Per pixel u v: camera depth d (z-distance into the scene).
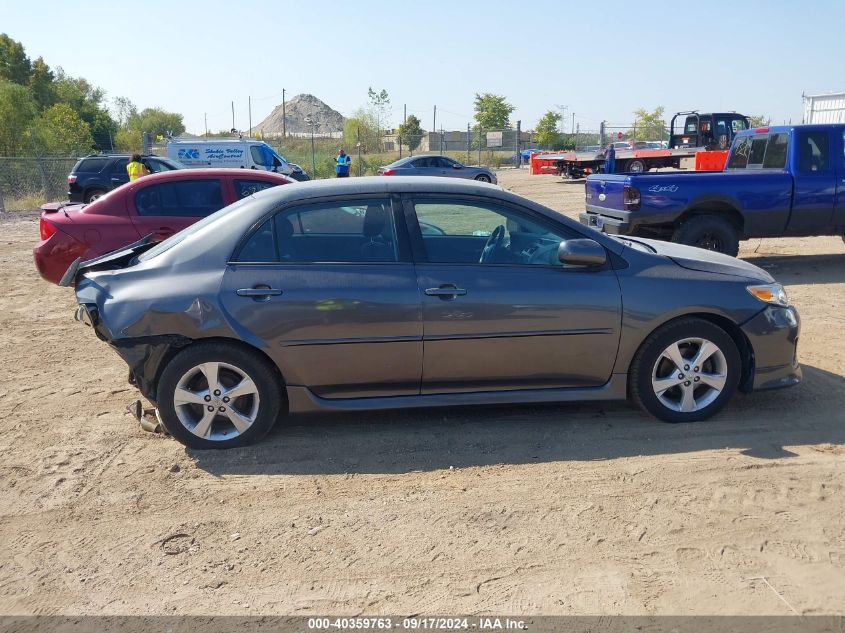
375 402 4.55
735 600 3.01
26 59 51.84
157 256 4.57
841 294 8.59
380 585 3.16
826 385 5.46
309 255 4.47
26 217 19.69
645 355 4.65
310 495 3.95
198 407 4.47
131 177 17.53
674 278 4.65
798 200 9.50
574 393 4.69
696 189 9.31
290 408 4.49
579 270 4.59
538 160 35.72
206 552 3.43
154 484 4.09
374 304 4.37
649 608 2.97
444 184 4.72
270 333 4.32
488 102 60.94
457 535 3.53
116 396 5.52
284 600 3.07
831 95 23.09
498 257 4.61
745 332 4.70
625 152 28.91
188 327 4.28
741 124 27.56
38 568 3.33
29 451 4.54
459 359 4.50
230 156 23.62
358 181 4.73
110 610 3.03
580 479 4.06
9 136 30.98
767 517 3.63
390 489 4.00
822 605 2.97
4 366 6.31
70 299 9.08
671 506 3.75
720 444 4.46
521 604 3.01
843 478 4.01
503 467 4.23
